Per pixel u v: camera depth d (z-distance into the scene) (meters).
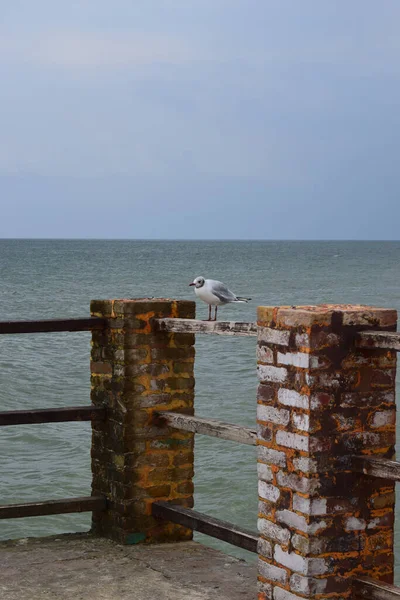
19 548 6.60
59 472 14.01
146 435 6.70
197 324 6.13
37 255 186.62
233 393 21.03
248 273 102.62
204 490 13.16
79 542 6.75
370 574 5.01
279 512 5.02
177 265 130.25
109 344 6.77
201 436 16.08
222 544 11.01
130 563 6.25
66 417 6.68
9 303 53.97
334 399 4.83
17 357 27.31
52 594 5.63
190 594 5.66
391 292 67.00
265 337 5.12
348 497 4.89
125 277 91.19
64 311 48.72
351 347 4.86
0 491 13.04
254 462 14.44
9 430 16.52
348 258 179.12
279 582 5.05
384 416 5.00
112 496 6.78
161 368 6.76
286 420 4.94
